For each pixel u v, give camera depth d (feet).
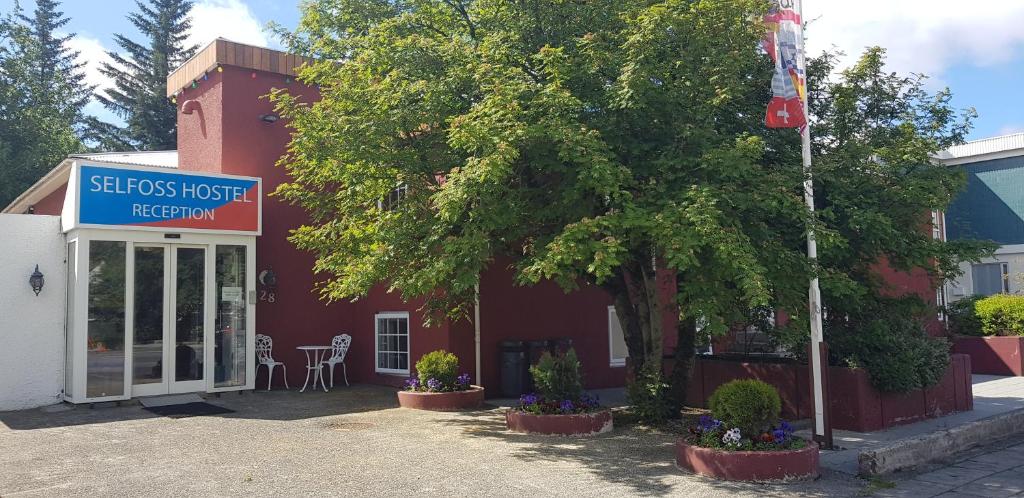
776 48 29.25
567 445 29.32
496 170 24.57
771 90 30.73
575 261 27.50
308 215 49.34
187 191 41.55
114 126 153.38
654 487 22.99
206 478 23.75
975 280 77.87
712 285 26.50
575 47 30.71
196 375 42.14
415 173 31.35
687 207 25.26
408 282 28.14
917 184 29.99
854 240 30.91
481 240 26.66
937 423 35.22
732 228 24.95
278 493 21.98
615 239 25.18
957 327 59.21
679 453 25.57
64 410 37.17
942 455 28.02
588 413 31.86
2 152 106.73
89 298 38.50
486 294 45.24
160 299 40.93
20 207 67.92
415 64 31.24
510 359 44.55
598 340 50.57
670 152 27.96
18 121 117.19
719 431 25.08
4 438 30.35
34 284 38.42
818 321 29.04
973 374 56.24
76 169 37.88
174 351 41.34
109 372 38.91
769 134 32.78
